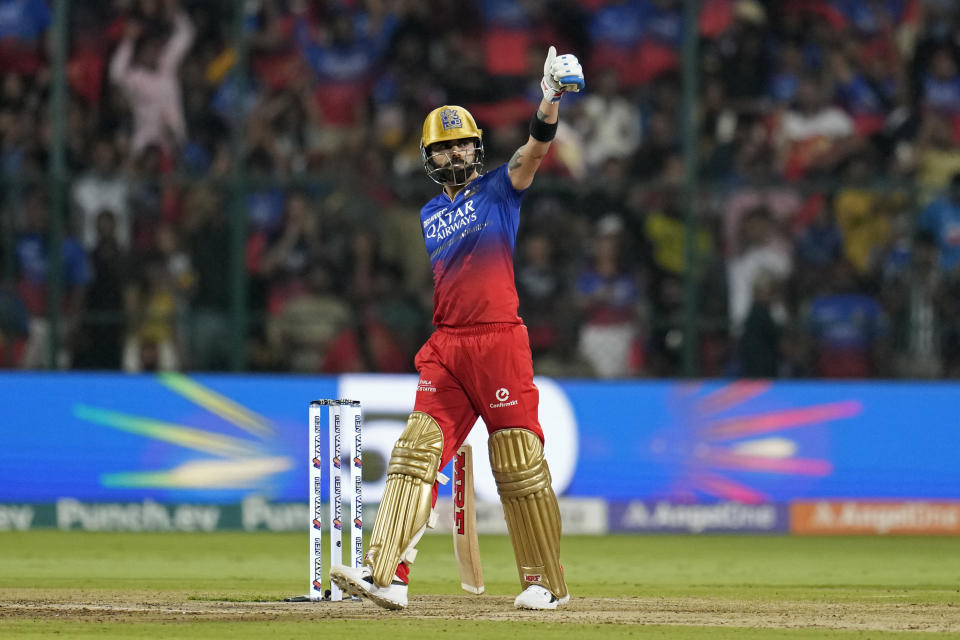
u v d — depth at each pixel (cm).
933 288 4909
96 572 3048
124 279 4859
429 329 4888
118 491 4166
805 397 4362
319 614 2058
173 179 4484
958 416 4372
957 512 4334
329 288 4934
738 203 5091
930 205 5069
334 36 5384
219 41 5331
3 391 4169
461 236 2039
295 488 4206
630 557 3553
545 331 4956
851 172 5331
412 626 1889
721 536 4209
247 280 4928
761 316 4841
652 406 4331
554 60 1931
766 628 1927
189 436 4203
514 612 2097
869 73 5475
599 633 1831
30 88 5228
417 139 5350
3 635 1794
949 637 1847
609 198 5022
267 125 5272
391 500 2005
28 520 4138
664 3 5500
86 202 4928
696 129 5344
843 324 4906
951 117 5475
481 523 4131
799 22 5488
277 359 4856
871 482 4338
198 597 2409
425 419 2047
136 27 5241
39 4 5278
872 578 3062
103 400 4197
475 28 5481
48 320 4456
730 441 4338
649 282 5012
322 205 4988
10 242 4747
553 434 4281
